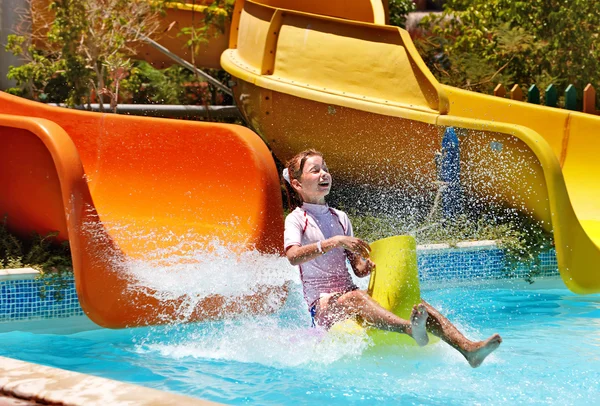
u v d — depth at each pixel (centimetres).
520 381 398
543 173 690
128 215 607
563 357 454
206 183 629
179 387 395
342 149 834
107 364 447
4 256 597
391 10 1249
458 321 570
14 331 540
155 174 639
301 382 399
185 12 1106
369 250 427
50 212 591
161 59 1134
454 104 959
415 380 399
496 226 772
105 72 1015
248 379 409
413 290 438
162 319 535
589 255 657
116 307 512
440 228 755
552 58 1219
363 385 392
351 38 802
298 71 833
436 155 771
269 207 602
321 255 456
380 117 786
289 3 1044
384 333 436
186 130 645
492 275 725
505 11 1248
